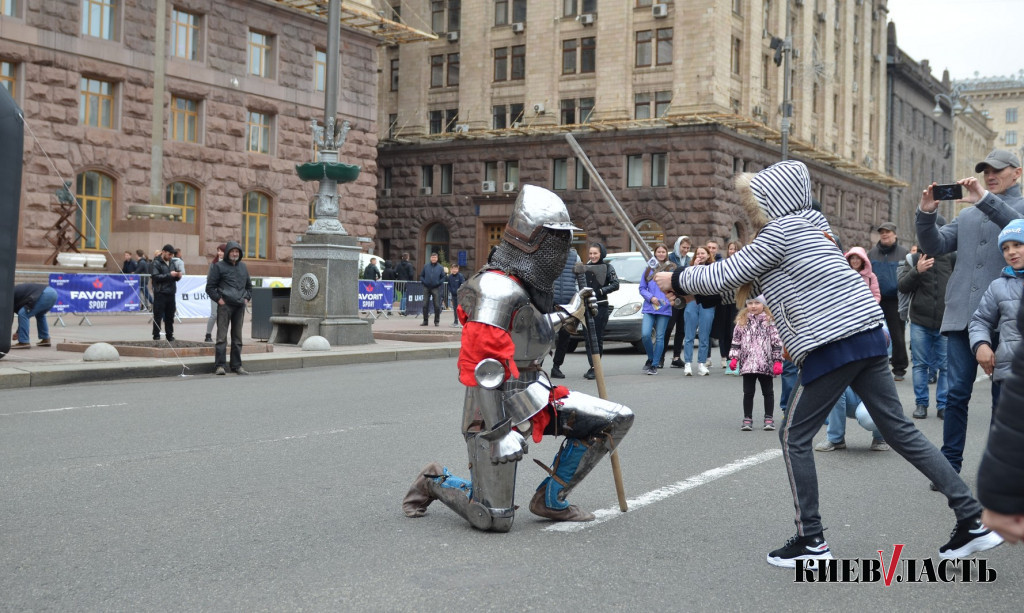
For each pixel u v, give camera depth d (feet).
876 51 187.93
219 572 13.43
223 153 107.65
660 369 46.88
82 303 65.77
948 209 228.43
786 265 14.06
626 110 133.59
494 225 145.69
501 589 12.73
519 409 15.02
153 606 12.00
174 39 103.76
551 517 16.53
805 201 14.44
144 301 69.62
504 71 144.66
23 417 29.01
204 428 26.94
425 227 151.33
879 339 13.91
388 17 154.20
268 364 46.65
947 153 225.76
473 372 15.10
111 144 97.04
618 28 133.90
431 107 151.74
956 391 19.60
